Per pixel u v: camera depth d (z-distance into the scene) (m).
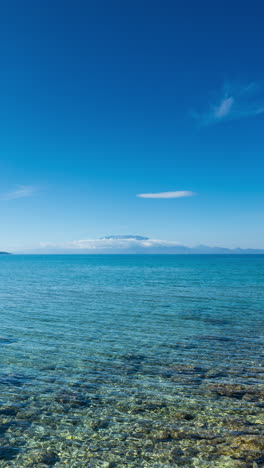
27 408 9.89
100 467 7.21
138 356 15.06
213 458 7.48
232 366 13.76
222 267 107.81
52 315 25.19
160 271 86.25
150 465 7.27
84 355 15.17
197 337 18.55
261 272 79.12
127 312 26.39
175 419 9.29
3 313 25.98
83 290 42.38
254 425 8.92
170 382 12.00
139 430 8.73
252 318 23.95
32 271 90.31
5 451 7.77
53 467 7.20
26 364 13.84
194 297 35.22
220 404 10.21
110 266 122.75
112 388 11.43
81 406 10.07
